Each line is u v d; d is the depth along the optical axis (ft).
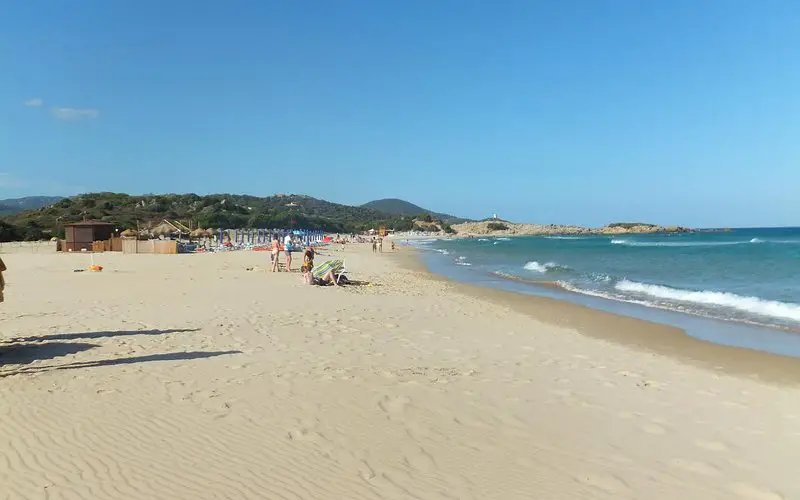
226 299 48.96
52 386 21.18
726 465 15.49
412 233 564.30
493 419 18.75
